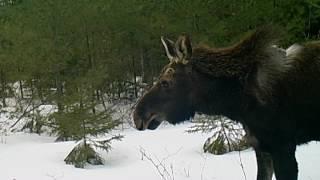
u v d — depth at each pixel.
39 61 16.39
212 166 7.84
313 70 5.22
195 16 16.25
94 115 10.47
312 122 5.30
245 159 7.96
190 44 5.32
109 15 17.77
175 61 5.41
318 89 5.20
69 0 17.75
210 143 8.99
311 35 15.63
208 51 5.41
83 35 17.97
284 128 5.28
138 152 9.64
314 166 6.92
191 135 10.52
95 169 8.95
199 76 5.36
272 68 5.21
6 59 16.48
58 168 9.12
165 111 5.43
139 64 20.16
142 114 5.45
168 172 7.79
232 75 5.33
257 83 5.23
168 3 17.58
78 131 10.06
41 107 18.27
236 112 5.43
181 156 8.80
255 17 15.11
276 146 5.36
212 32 15.35
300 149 7.85
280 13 15.14
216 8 16.27
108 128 10.67
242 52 5.34
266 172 5.76
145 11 18.25
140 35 18.31
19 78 16.45
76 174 8.58
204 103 5.42
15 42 16.84
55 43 17.31
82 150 9.41
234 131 9.18
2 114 17.80
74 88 14.93
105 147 9.89
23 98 17.41
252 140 5.50
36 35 17.06
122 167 8.80
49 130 15.45
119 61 19.02
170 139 10.39
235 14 15.43
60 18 17.50
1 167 9.34
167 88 5.40
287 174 5.35
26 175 8.64
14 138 13.95
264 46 5.23
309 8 15.14
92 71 15.88
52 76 16.78
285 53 5.31
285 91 5.22
